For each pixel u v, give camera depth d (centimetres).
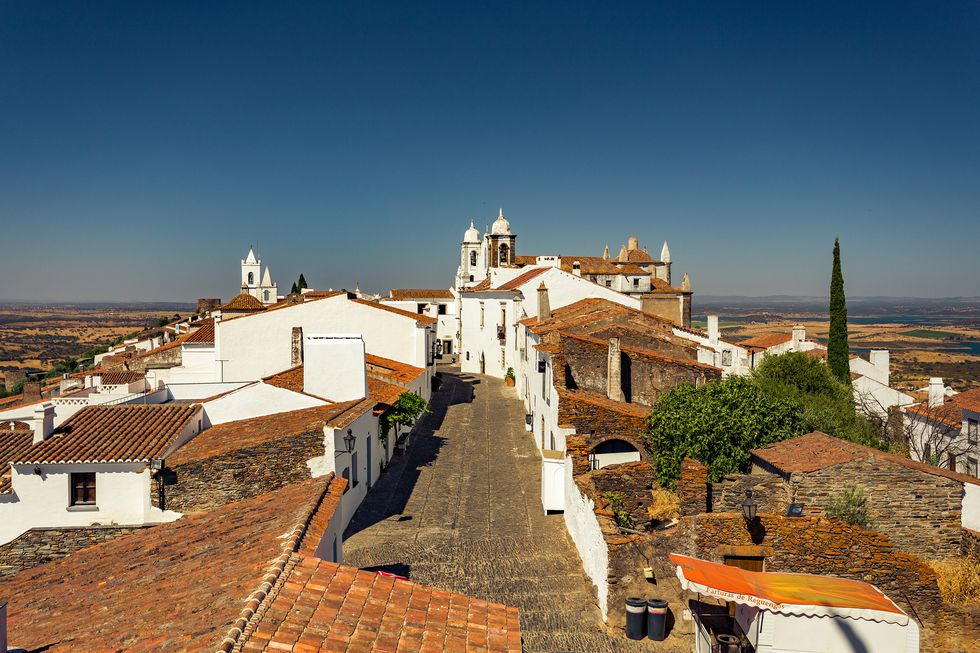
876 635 1662
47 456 2334
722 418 2814
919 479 2269
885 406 5609
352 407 2994
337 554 1861
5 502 2327
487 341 7512
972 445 3822
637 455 3145
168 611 1188
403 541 2625
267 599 1130
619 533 2109
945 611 2064
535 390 4359
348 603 1178
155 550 1652
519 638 1191
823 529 2091
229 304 7900
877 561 2084
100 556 1720
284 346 5122
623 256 10875
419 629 1143
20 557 2312
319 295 8775
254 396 3000
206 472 2397
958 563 2228
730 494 2397
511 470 3659
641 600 1977
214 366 5106
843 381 5159
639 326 4481
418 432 4597
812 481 2306
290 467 2444
